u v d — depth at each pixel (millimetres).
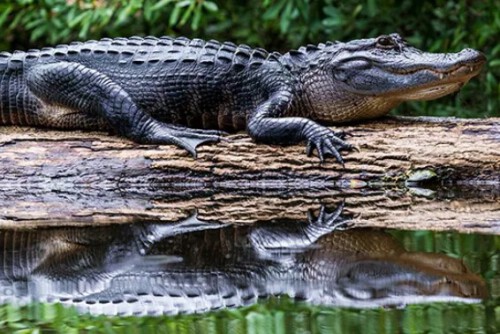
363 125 10938
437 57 10461
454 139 10469
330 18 15602
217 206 9719
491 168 10359
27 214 9461
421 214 9047
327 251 7543
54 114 11320
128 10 15109
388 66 10562
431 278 6590
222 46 11414
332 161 10500
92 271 7090
